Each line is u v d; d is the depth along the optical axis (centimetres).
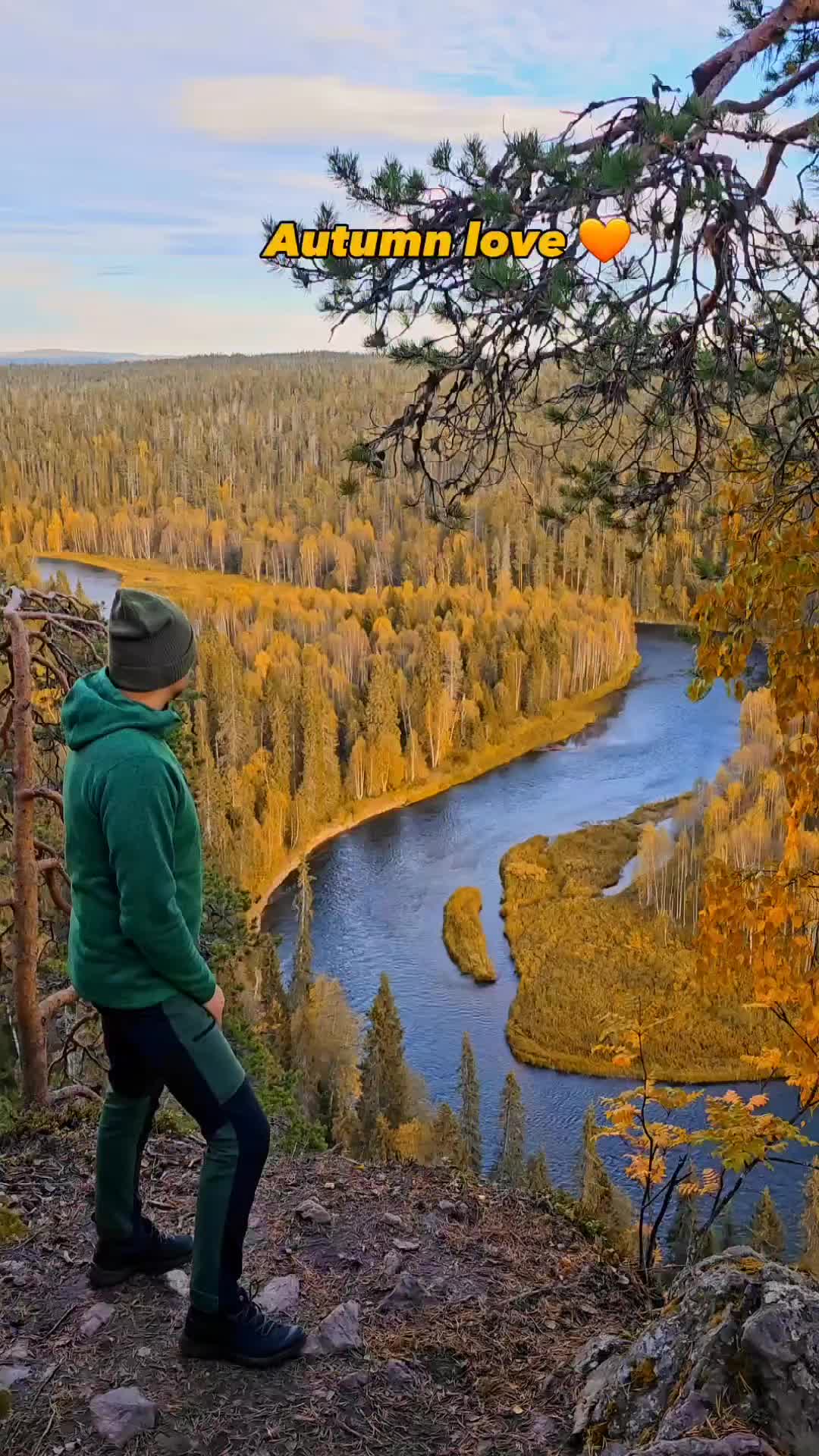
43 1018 702
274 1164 473
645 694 8169
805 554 376
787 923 415
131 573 14412
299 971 3828
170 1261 349
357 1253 389
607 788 6338
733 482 427
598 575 10650
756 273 394
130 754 266
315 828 5981
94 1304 336
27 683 674
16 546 14012
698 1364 266
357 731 7000
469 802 6344
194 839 286
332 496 14975
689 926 4444
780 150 385
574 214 355
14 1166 444
